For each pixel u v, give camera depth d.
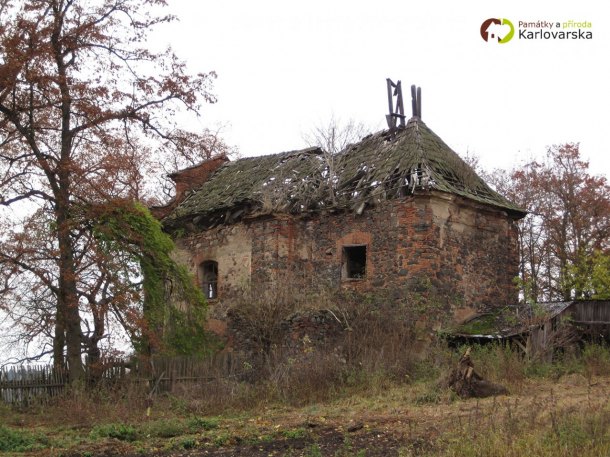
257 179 26.64
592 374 19.08
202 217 26.36
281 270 23.89
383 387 18.34
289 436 13.96
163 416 17.19
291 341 21.30
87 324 22.27
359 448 12.59
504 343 20.45
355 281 22.83
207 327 25.19
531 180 35.03
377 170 23.62
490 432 11.95
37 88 20.17
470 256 22.94
